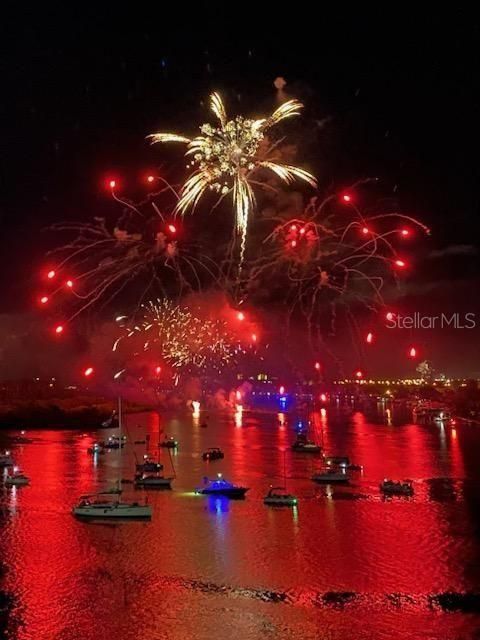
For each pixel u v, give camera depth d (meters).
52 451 124.56
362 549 58.03
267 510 72.94
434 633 40.69
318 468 104.56
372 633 40.94
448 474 98.56
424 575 51.06
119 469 102.06
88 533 62.41
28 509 72.00
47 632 40.59
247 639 39.88
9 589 47.50
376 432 168.12
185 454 122.44
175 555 55.75
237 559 54.78
